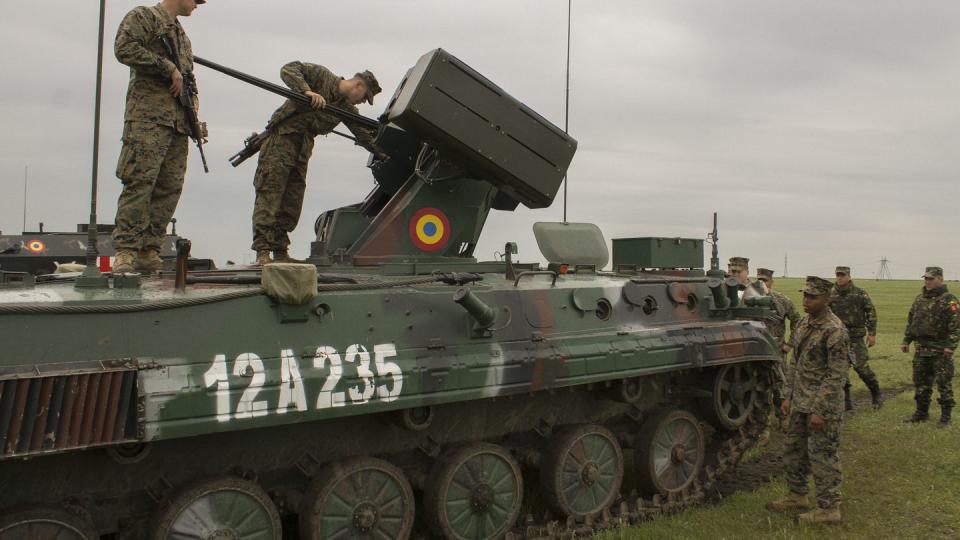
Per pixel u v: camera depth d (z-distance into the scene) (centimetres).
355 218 970
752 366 1077
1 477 573
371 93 985
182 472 651
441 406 780
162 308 581
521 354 761
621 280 937
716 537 834
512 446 870
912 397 1606
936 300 1352
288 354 624
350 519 698
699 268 1254
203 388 571
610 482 898
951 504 942
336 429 730
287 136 924
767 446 1234
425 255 917
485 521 788
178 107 777
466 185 945
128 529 629
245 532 637
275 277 624
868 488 1002
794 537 841
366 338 671
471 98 866
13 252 2081
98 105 662
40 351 531
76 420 523
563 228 1027
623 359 841
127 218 753
